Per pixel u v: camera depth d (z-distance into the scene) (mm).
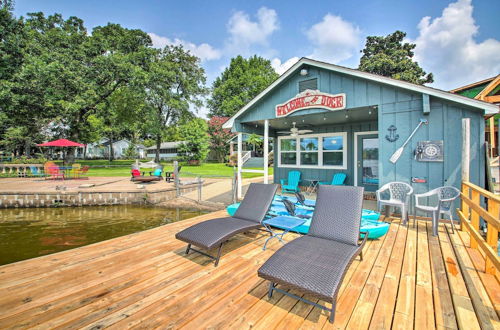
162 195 9031
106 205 8766
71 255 3244
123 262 3031
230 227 3182
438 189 4426
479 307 2004
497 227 2283
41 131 24062
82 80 17266
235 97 32125
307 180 8789
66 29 19734
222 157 31859
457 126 4539
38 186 10258
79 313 2041
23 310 2074
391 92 5098
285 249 2447
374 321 1943
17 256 4539
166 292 2363
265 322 1942
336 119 7480
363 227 3678
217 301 2223
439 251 3350
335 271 2021
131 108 22266
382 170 5250
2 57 15789
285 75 6266
